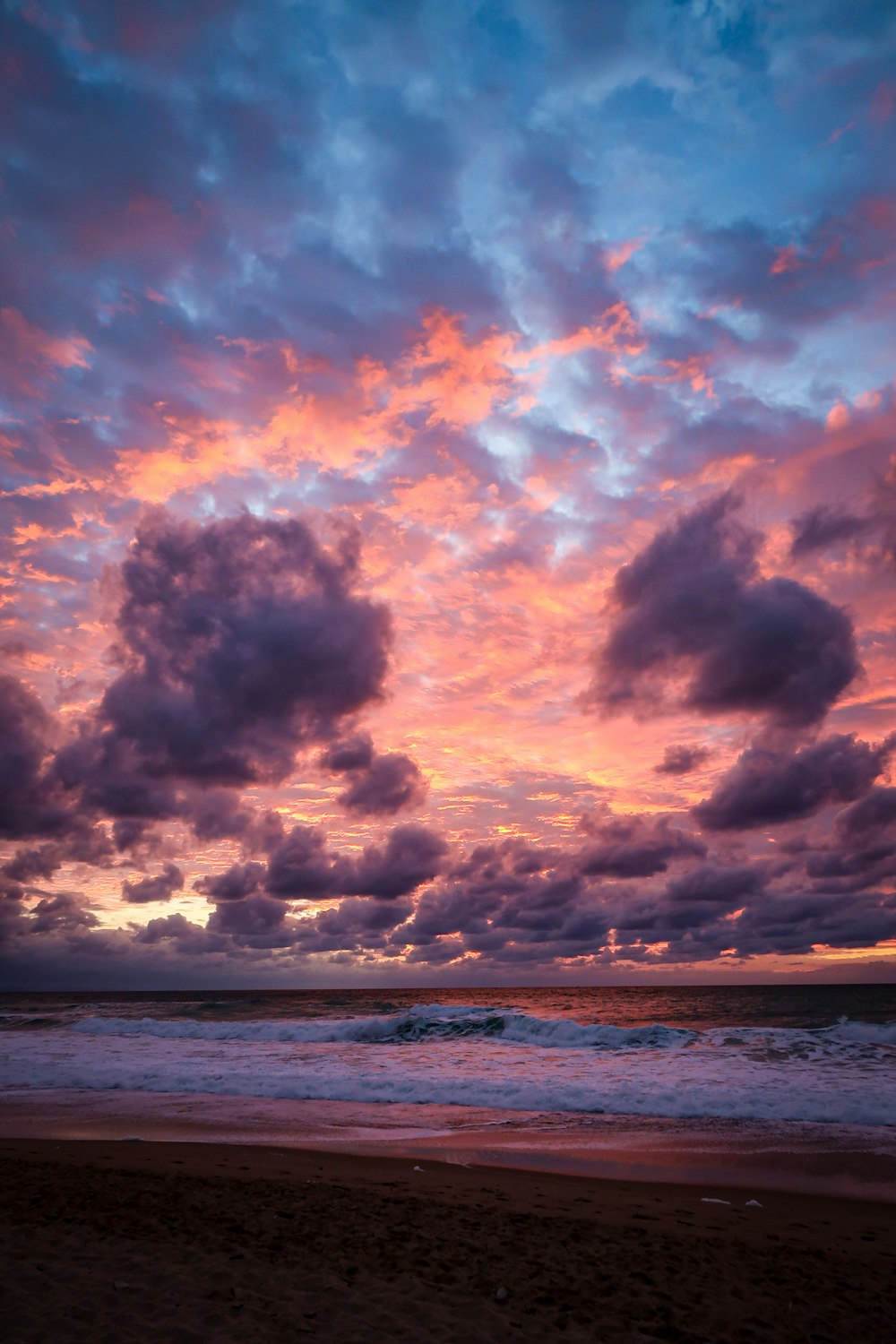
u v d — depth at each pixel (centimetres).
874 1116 1527
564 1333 549
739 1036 2645
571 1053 2470
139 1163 1106
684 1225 857
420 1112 1628
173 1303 567
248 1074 2089
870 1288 678
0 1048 2777
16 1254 664
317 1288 610
